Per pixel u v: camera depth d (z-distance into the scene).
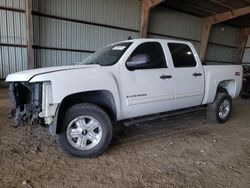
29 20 11.02
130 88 3.88
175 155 3.72
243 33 25.42
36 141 4.10
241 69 6.10
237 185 2.88
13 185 2.71
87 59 4.56
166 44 4.49
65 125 3.36
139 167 3.28
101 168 3.21
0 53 10.99
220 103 5.50
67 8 12.64
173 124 5.47
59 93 3.22
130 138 4.45
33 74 3.23
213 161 3.54
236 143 4.35
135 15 15.71
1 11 10.77
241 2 17.09
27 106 3.48
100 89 3.54
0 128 4.75
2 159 3.36
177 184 2.86
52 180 2.86
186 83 4.68
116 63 3.81
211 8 18.33
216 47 23.22
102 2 13.95
